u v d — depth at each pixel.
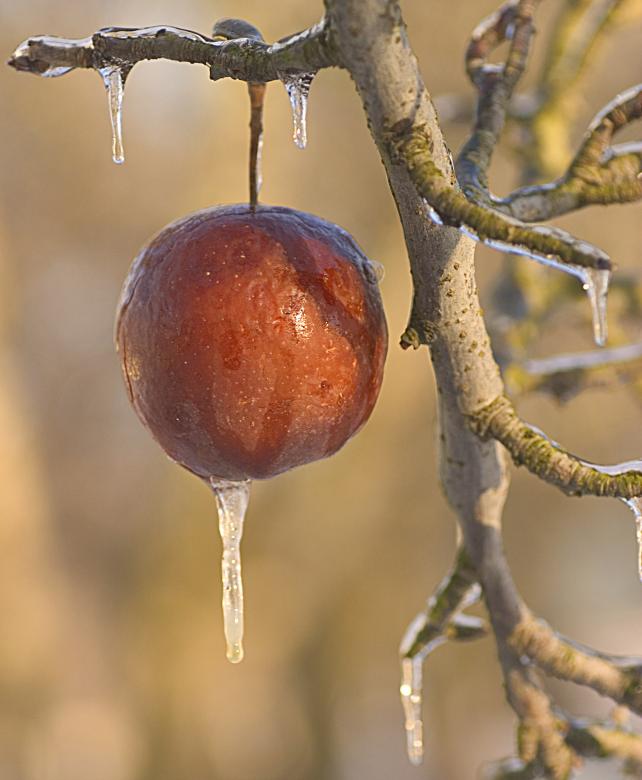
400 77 4.04
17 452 25.39
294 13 23.50
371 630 25.38
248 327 4.92
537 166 8.78
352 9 3.94
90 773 24.42
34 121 30.05
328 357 5.00
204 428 5.09
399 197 4.43
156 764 25.03
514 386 8.16
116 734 24.64
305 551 24.75
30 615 24.34
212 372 4.95
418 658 6.97
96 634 25.47
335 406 5.09
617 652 29.41
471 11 22.14
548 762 6.46
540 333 8.73
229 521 5.77
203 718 25.33
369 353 5.15
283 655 25.31
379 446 23.81
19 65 5.21
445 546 25.45
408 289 23.16
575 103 8.83
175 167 29.00
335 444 5.29
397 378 23.27
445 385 5.13
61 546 26.41
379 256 23.36
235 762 25.38
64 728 24.31
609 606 30.83
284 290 4.96
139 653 25.52
